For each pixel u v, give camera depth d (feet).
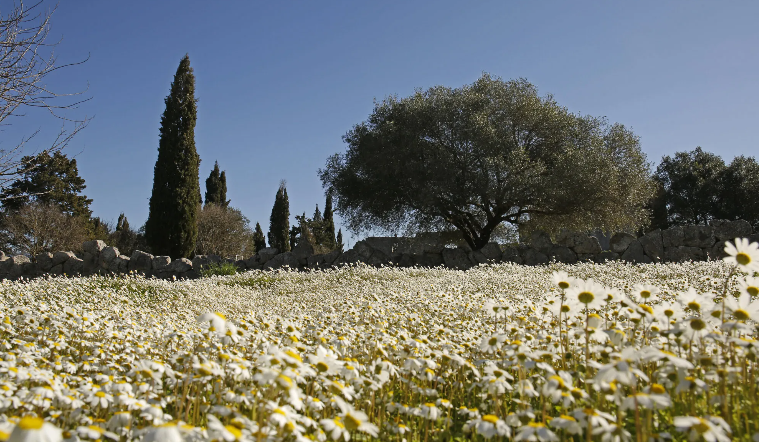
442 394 11.63
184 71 74.08
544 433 7.02
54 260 59.93
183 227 71.15
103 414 9.05
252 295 37.42
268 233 127.44
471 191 59.62
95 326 14.71
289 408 7.64
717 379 8.35
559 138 63.26
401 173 62.44
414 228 62.85
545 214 63.31
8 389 8.25
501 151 60.08
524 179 57.00
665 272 33.91
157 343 14.05
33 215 96.02
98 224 134.92
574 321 12.91
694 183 113.70
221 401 9.09
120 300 29.94
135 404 8.17
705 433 6.46
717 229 49.57
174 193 70.90
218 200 130.62
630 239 52.11
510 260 54.13
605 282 30.81
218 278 47.75
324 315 17.07
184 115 72.69
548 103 64.18
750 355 8.46
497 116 63.16
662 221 116.47
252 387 9.26
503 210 63.36
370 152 64.49
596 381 7.24
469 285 31.32
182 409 9.50
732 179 107.55
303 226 134.62
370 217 66.59
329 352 9.91
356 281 40.09
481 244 65.10
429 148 62.28
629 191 60.75
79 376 10.36
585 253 52.80
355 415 7.18
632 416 9.39
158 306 29.04
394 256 58.08
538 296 24.93
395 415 10.59
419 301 21.17
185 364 10.86
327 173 70.59
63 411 8.45
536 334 12.88
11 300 24.26
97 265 59.52
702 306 10.33
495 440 9.00
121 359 11.84
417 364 9.96
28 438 4.91
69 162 114.42
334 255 59.26
